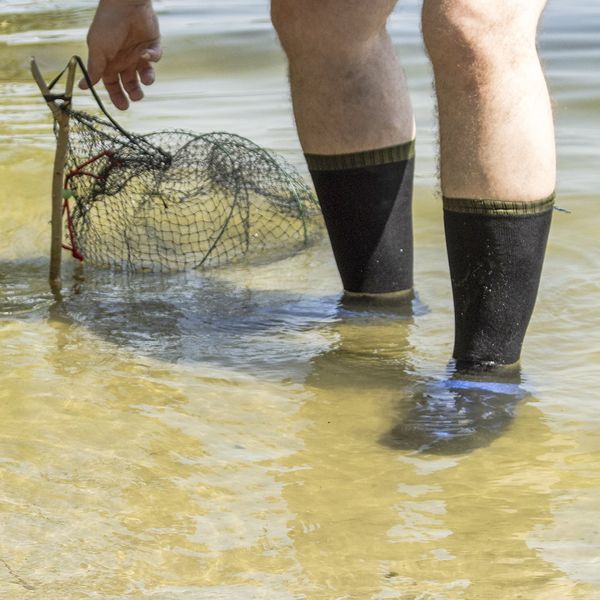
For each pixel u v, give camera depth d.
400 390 7.50
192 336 8.53
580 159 12.95
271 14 8.44
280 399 7.38
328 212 8.98
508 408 7.17
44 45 21.06
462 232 7.14
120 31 9.14
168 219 10.63
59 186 9.55
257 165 11.17
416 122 14.86
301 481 6.27
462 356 7.59
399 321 8.81
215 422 7.01
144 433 6.82
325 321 8.84
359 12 8.16
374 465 6.47
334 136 8.60
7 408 7.11
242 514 5.90
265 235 11.12
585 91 16.30
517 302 7.30
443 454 6.60
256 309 9.15
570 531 5.70
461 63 6.74
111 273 10.10
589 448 6.62
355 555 5.50
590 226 10.68
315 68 8.42
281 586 5.22
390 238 9.00
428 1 6.79
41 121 15.13
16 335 8.48
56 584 5.20
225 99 16.62
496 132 6.84
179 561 5.43
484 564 5.41
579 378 7.60
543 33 20.55
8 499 5.98
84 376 7.68
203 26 22.55
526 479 6.27
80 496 6.04
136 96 9.66
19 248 10.68
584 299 9.03
